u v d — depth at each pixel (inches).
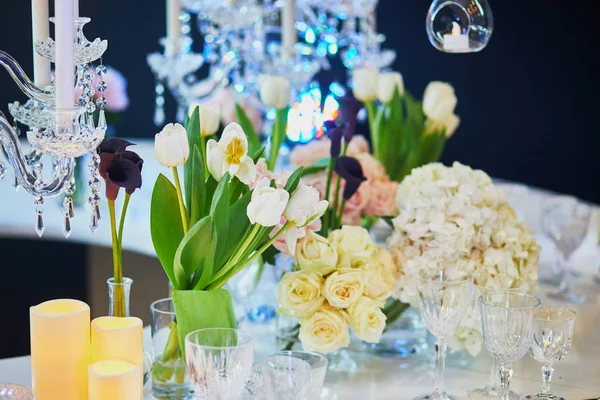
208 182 58.1
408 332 67.7
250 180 54.3
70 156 46.9
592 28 201.9
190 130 57.8
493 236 66.6
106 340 50.0
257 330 72.7
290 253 58.1
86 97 49.9
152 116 224.2
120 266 55.1
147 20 220.4
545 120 209.5
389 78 89.7
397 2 214.5
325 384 60.8
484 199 67.9
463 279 64.9
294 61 106.7
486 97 213.3
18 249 114.3
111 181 50.4
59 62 45.9
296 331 65.4
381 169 80.4
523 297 55.7
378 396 58.6
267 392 47.2
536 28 206.7
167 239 56.4
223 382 46.7
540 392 58.2
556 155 209.8
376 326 61.1
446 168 68.9
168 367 55.6
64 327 48.7
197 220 55.9
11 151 48.3
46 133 46.0
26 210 120.3
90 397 47.8
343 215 75.2
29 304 114.9
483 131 214.8
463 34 64.5
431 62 215.5
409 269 64.8
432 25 65.5
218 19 112.0
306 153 84.2
